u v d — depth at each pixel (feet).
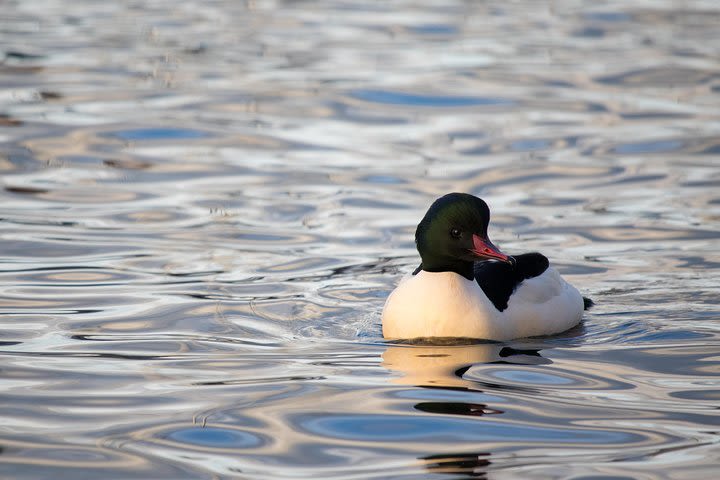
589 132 64.13
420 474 24.08
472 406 28.27
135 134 63.26
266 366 31.65
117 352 32.91
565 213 50.34
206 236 46.83
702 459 24.72
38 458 24.93
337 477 23.91
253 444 25.72
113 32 92.32
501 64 80.89
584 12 102.73
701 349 33.27
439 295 34.63
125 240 45.98
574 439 26.02
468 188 54.29
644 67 79.51
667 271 42.01
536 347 34.01
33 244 45.06
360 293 39.78
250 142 62.28
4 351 32.83
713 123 65.46
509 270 36.88
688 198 52.13
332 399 28.78
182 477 23.95
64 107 68.23
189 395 29.09
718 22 97.04
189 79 76.02
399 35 91.61
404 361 32.27
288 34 91.97
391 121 66.95
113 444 25.73
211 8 104.99
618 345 34.01
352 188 54.19
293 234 47.32
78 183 54.44
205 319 36.45
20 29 93.04
